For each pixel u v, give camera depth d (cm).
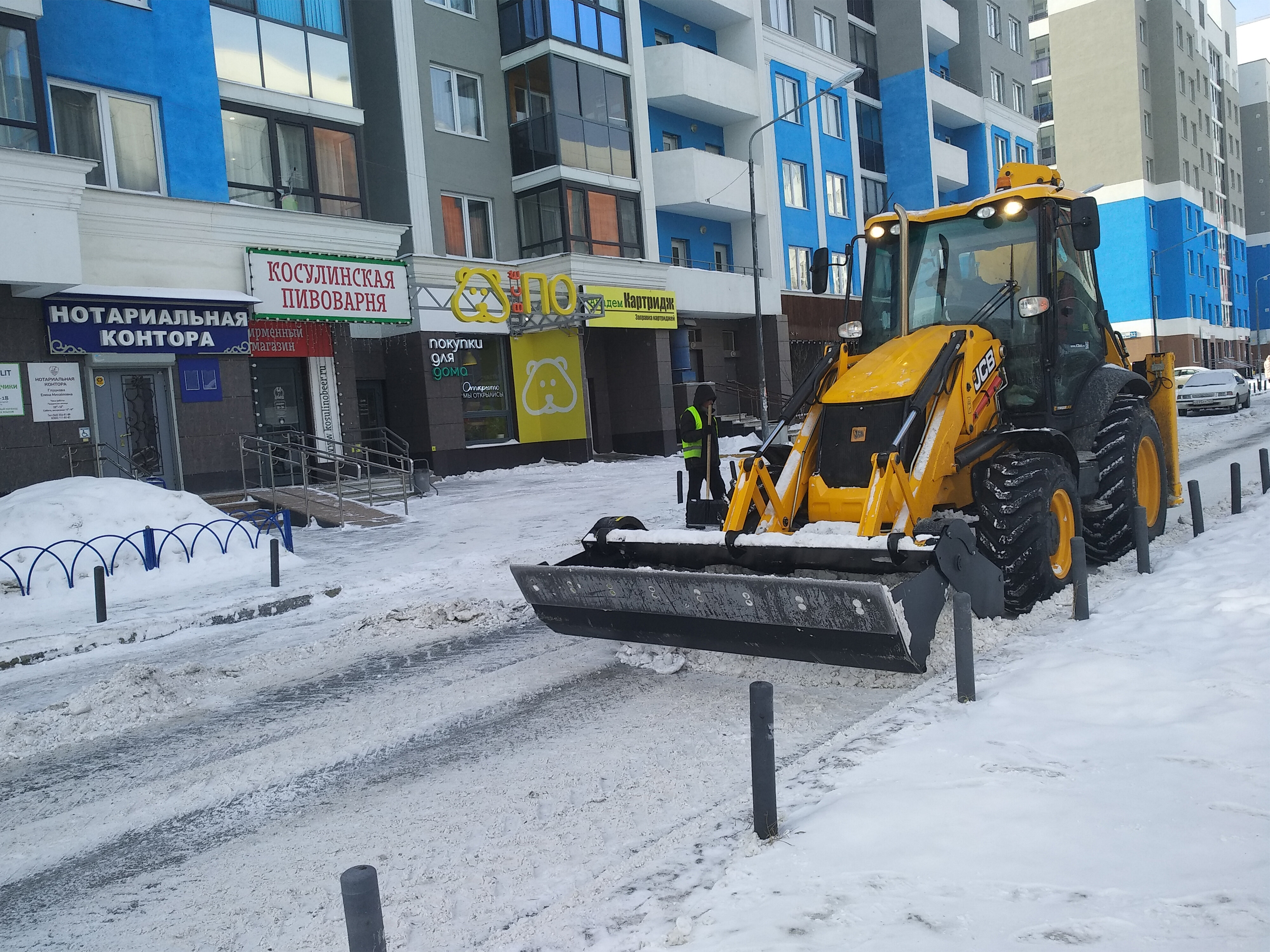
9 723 598
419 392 2241
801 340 3203
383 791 468
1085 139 5531
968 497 685
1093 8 5447
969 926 280
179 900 376
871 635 503
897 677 558
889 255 786
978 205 737
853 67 3494
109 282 1507
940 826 346
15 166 1271
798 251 3219
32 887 399
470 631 804
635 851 377
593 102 2459
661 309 2589
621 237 2538
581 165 2416
